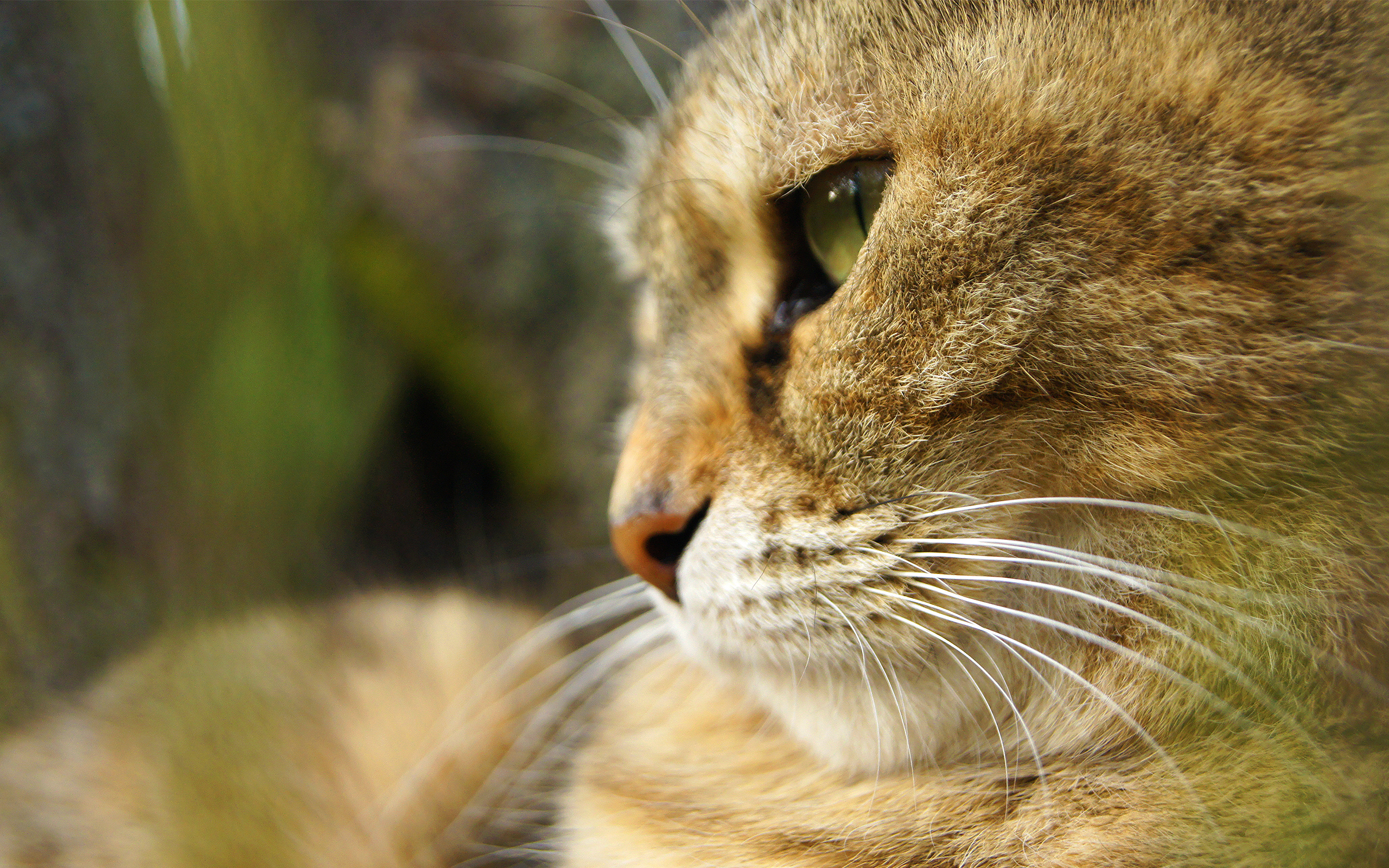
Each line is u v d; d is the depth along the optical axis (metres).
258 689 0.66
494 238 0.90
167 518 0.71
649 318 0.64
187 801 0.64
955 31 0.56
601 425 0.87
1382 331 0.55
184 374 0.71
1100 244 0.56
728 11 0.61
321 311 0.77
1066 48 0.56
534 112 0.90
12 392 0.68
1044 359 0.56
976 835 0.57
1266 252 0.55
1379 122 0.55
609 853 0.61
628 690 0.65
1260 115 0.55
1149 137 0.55
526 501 0.90
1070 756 0.57
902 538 0.57
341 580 0.76
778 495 0.58
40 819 0.65
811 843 0.59
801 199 0.58
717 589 0.58
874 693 0.58
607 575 0.83
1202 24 0.55
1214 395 0.55
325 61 0.87
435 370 0.90
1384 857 0.54
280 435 0.73
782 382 0.58
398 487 0.88
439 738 0.68
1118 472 0.56
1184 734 0.56
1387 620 0.55
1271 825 0.55
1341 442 0.55
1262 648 0.55
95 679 0.68
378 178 0.88
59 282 0.69
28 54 0.68
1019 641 0.57
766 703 0.61
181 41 0.71
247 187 0.73
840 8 0.57
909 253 0.56
